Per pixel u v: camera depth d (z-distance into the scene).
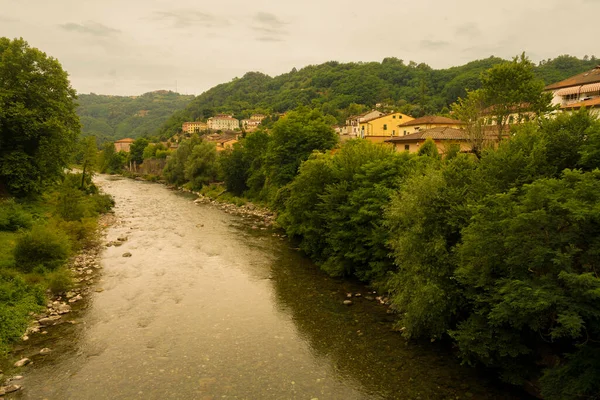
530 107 30.19
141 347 16.80
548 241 11.41
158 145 132.12
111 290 23.50
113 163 131.50
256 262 29.62
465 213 15.58
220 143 116.19
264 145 64.31
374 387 14.06
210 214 52.09
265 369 15.18
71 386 13.93
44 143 37.88
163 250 33.03
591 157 13.52
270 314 20.33
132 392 13.62
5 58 35.50
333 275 26.06
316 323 19.25
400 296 16.78
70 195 37.41
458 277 14.03
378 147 29.44
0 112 33.28
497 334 13.57
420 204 17.08
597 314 10.12
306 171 30.69
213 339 17.59
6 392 13.47
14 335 17.22
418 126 59.16
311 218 29.38
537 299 10.84
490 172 15.78
